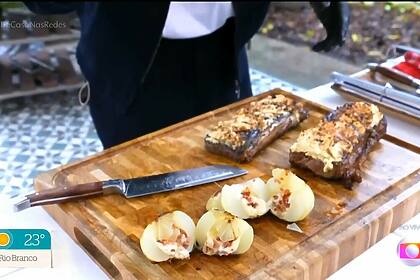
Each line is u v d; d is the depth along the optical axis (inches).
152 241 23.7
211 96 54.9
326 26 48.9
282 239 25.8
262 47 77.2
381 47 71.4
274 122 35.1
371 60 67.4
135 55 48.8
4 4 46.8
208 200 28.1
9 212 29.5
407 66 43.6
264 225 26.7
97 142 46.0
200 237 24.4
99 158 32.9
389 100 39.9
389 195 29.2
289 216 26.5
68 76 59.7
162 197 29.1
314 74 66.2
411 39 73.4
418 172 31.4
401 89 41.9
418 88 41.2
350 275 26.0
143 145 34.7
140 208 28.0
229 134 33.4
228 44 54.3
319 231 26.4
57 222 29.0
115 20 47.9
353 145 31.4
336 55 70.8
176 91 53.6
